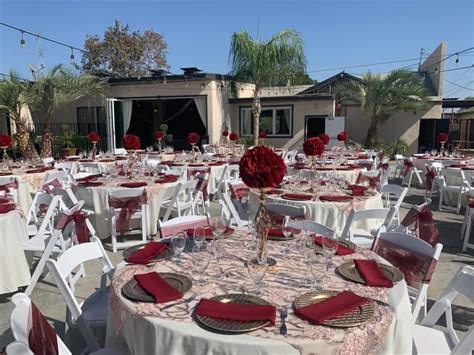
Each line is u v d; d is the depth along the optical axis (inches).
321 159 338.0
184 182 228.2
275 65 589.0
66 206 193.0
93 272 172.9
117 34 1047.6
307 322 67.7
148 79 647.1
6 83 514.9
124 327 74.5
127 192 194.2
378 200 184.5
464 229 223.1
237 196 221.3
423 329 92.8
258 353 61.5
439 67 716.0
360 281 83.7
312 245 97.0
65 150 614.5
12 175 259.9
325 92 728.3
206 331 64.9
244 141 653.9
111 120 614.5
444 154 441.4
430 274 94.4
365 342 66.0
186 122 783.1
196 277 87.4
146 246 106.0
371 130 636.7
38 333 63.6
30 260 168.1
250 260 93.3
